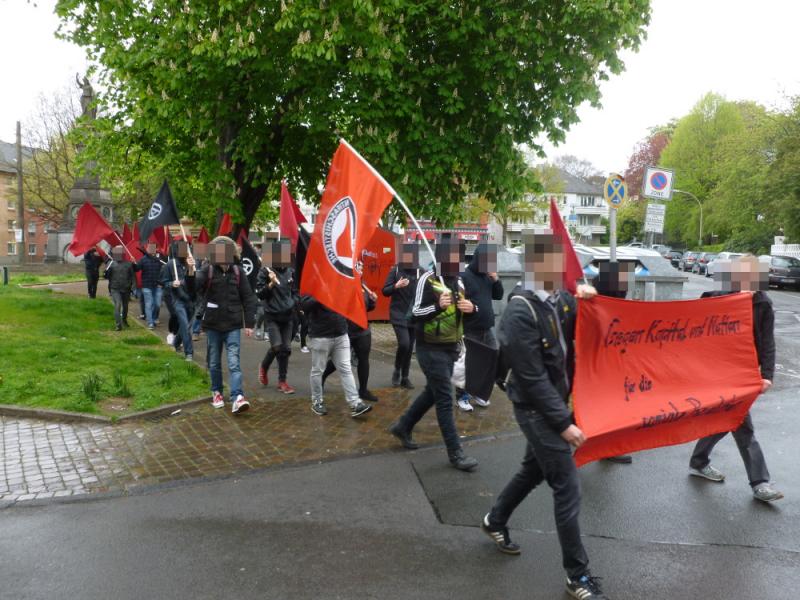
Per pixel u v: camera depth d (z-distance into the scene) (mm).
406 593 3303
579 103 11234
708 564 3611
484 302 6695
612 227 9312
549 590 3340
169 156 13758
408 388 7945
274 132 12672
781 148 32562
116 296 12422
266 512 4316
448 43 11250
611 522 4152
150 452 5473
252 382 8180
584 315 3762
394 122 10859
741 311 4441
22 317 12539
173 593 3303
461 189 12156
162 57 10664
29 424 6156
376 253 14250
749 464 4578
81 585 3379
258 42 10172
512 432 6199
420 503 4469
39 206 46250
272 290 7566
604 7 9930
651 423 4020
